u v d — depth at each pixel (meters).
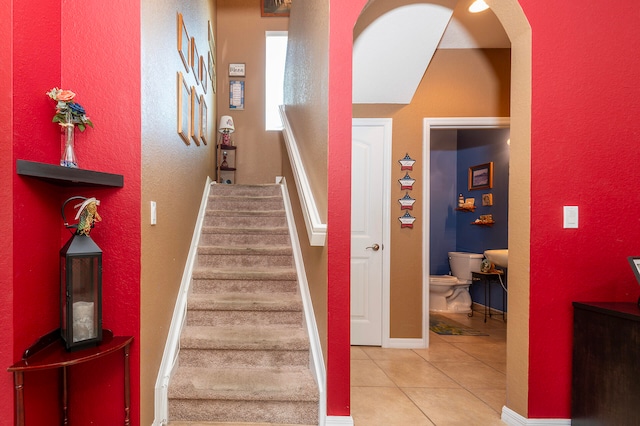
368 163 2.97
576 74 1.73
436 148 4.82
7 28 1.19
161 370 1.78
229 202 3.45
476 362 2.61
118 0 1.52
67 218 1.50
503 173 4.04
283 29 4.46
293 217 2.91
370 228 2.98
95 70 1.50
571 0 1.73
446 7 2.11
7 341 1.19
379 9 2.11
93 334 1.37
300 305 2.26
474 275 4.07
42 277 1.35
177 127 2.19
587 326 1.59
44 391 1.38
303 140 2.67
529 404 1.69
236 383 1.83
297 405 1.77
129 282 1.51
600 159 1.72
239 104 4.45
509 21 1.81
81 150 1.48
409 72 2.60
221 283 2.50
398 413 1.87
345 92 1.72
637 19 1.73
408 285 2.96
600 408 1.52
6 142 1.19
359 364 2.56
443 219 4.80
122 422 1.50
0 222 1.18
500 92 2.90
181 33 2.27
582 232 1.71
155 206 1.73
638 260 1.53
